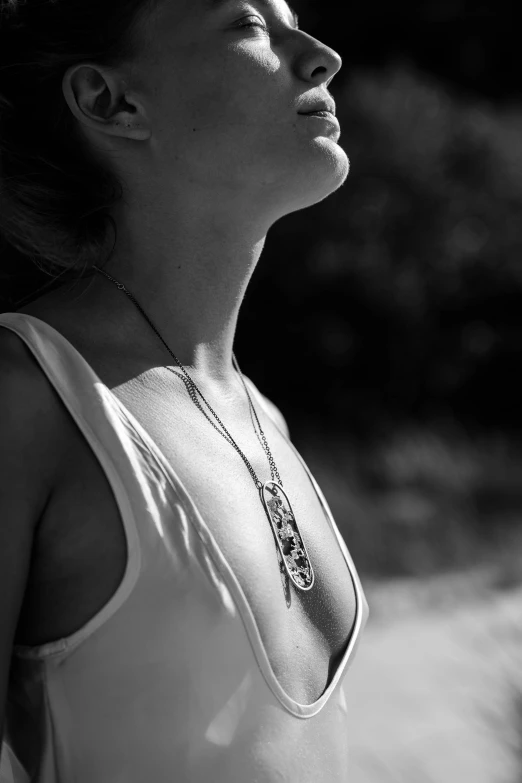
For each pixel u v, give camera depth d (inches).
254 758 33.6
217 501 35.1
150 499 33.5
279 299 272.5
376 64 313.3
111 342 36.7
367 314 274.8
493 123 285.4
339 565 38.6
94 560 33.4
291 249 259.1
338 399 273.7
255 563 34.9
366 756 103.9
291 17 39.2
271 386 279.3
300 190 37.4
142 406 35.6
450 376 286.4
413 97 272.8
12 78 38.1
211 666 33.4
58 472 33.6
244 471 36.8
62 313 36.9
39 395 33.7
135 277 37.7
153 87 37.2
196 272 37.9
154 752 33.0
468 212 267.3
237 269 38.4
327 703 35.9
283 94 37.1
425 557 190.1
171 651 33.2
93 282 37.7
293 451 41.0
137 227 37.8
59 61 37.5
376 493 221.3
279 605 35.1
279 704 34.1
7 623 33.0
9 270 41.4
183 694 33.1
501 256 271.0
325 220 256.7
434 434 263.4
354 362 280.5
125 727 33.2
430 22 317.7
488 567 186.7
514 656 109.2
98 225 37.8
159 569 33.2
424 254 263.1
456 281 270.5
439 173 263.0
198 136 36.9
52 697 33.7
